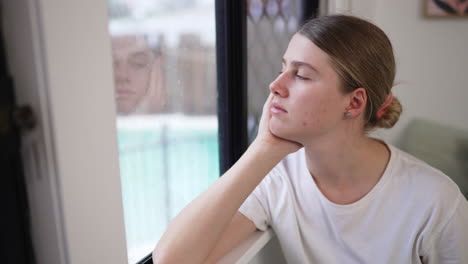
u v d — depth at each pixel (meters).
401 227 0.74
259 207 0.83
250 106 1.24
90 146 0.54
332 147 0.70
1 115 0.46
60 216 0.51
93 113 0.54
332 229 0.79
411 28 1.77
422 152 1.66
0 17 0.47
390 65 0.69
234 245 0.77
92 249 0.56
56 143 0.49
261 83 1.28
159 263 0.61
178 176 1.09
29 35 0.46
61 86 0.48
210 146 1.17
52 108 0.48
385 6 1.75
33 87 0.47
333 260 0.81
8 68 0.48
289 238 0.83
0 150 0.46
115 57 0.81
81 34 0.50
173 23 0.97
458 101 1.82
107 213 0.58
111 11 0.78
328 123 0.64
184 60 1.03
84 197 0.54
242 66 1.09
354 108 0.66
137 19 0.86
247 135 1.17
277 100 0.65
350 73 0.62
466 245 0.72
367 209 0.76
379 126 0.75
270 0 1.26
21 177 0.51
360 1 1.57
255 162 0.70
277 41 1.34
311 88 0.61
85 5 0.50
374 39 0.66
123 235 0.62
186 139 1.09
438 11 1.71
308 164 0.81
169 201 1.07
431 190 0.71
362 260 0.78
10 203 0.50
